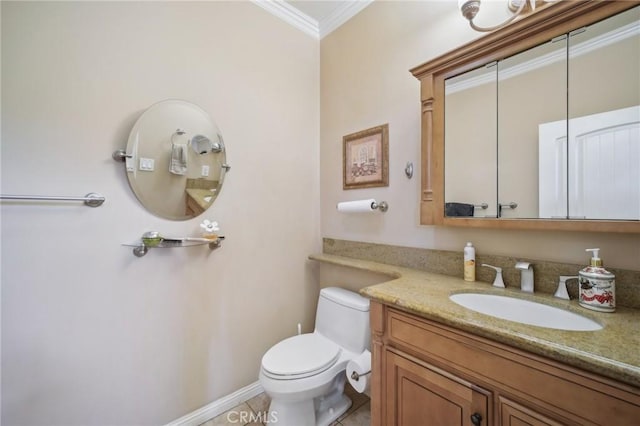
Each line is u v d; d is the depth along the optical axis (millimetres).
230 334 1600
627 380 560
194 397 1465
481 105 1188
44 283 1070
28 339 1043
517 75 1097
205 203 1482
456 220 1236
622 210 887
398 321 1006
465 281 1231
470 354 815
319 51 2055
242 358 1650
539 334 708
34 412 1057
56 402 1098
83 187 1140
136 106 1267
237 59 1615
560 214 1005
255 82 1697
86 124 1146
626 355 605
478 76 1194
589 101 949
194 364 1465
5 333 1004
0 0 983
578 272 966
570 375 644
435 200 1296
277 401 1321
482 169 1188
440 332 885
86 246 1152
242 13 1638
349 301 1517
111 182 1205
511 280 1148
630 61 877
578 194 970
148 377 1318
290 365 1295
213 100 1516
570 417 645
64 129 1100
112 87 1203
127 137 1241
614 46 900
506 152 1130
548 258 1066
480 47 1140
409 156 1502
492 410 774
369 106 1712
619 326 756
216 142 1516
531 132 1070
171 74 1369
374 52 1683
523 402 719
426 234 1440
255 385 1697
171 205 1367
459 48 1182
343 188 1882
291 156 1891
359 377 1257
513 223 1085
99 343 1189
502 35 1075
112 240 1212
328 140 1995
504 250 1178
